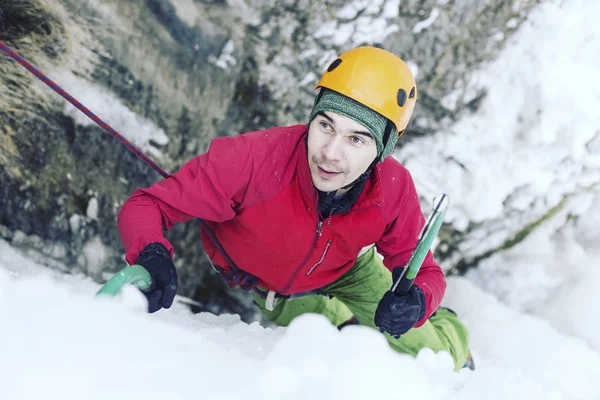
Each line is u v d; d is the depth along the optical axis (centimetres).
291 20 312
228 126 320
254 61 314
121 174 296
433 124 344
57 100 269
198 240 329
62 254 290
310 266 228
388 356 128
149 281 160
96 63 274
